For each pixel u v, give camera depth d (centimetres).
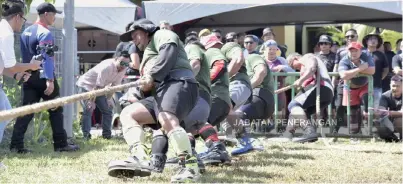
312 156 2923
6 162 2597
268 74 3005
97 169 2423
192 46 2372
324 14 5447
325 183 2170
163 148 2134
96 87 3603
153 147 2136
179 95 2070
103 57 5269
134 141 2114
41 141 3425
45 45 2997
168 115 2073
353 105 3903
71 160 2708
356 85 3884
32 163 2589
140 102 2155
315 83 3606
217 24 5569
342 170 2473
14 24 2644
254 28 5562
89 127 3744
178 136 2080
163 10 4741
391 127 3734
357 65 3847
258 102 2955
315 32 6975
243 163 2655
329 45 4338
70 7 3494
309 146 3394
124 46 3619
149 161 2116
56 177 2222
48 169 2419
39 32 3000
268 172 2392
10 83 3384
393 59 4066
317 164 2644
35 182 2114
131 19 4659
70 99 1586
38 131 3403
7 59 2334
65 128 3462
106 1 4744
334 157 2895
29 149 3073
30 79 3028
